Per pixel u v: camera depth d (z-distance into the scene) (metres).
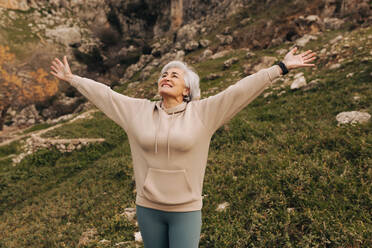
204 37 45.31
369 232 3.12
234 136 8.94
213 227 4.07
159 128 1.51
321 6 31.45
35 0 53.09
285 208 4.02
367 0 26.86
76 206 7.34
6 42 40.94
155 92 25.16
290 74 16.28
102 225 5.25
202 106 1.53
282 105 11.20
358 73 11.17
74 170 13.37
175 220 1.52
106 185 8.62
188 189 1.51
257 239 3.47
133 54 53.66
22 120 34.62
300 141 6.75
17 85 35.59
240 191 5.09
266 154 6.65
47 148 14.80
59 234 5.51
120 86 43.78
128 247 3.97
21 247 5.41
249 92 1.42
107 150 15.23
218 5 50.97
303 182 4.46
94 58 49.06
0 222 8.36
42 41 45.75
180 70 1.70
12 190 11.79
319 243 3.15
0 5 47.56
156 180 1.51
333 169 4.89
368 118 7.07
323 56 16.47
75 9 57.53
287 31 30.34
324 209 3.74
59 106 37.91
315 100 10.23
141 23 61.81
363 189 4.06
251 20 39.44
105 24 58.03
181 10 57.59
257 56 25.95
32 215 8.02
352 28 24.02
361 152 5.13
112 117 1.70
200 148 1.51
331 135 6.35
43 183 12.41
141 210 1.60
